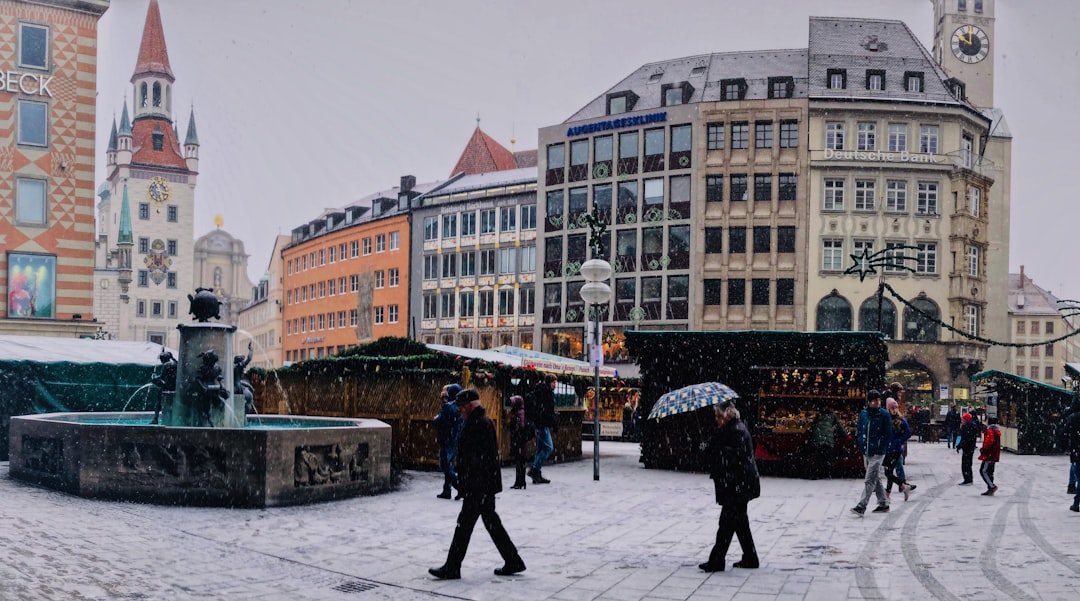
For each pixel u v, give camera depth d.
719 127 60.88
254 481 13.33
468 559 10.25
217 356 15.84
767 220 59.81
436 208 75.44
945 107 59.72
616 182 64.06
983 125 62.62
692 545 11.40
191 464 13.50
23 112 47.09
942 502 16.17
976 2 76.12
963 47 75.88
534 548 11.03
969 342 58.56
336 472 14.71
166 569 9.14
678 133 61.84
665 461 22.34
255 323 119.38
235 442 13.40
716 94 63.06
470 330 72.19
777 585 9.00
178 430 13.49
